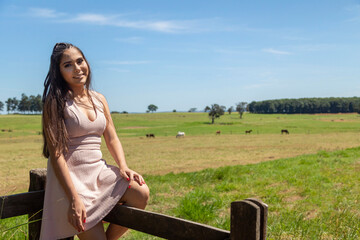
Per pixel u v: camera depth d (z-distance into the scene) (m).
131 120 152.12
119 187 1.86
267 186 8.40
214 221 5.21
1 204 1.87
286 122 125.44
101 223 1.85
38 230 2.07
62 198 1.80
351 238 3.73
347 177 8.87
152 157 28.27
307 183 8.34
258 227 1.24
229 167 11.96
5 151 41.47
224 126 104.56
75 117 1.86
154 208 6.63
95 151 1.96
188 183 9.69
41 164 27.02
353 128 84.12
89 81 2.06
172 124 126.06
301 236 3.84
